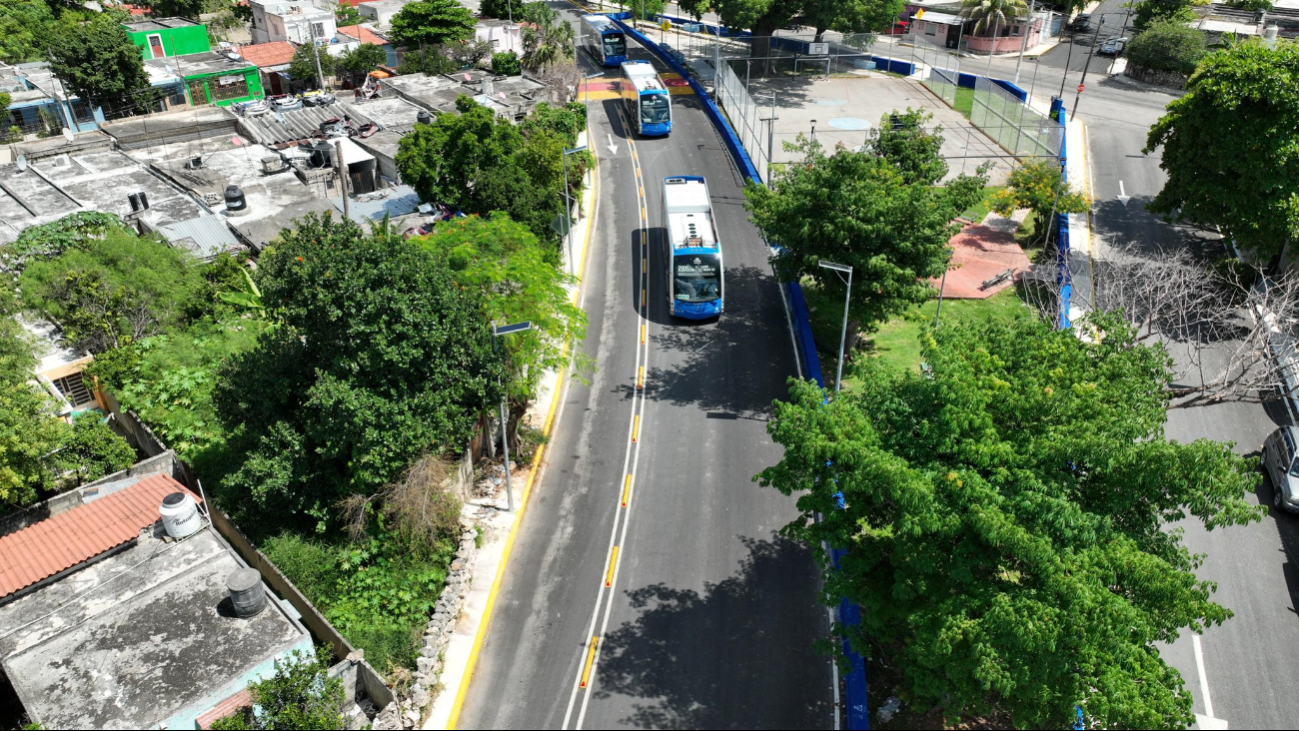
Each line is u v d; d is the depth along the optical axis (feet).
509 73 245.65
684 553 95.96
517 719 77.46
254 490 90.94
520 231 118.52
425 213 157.48
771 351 132.16
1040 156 170.40
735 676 81.30
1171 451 60.75
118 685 71.41
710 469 108.78
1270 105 125.49
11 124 216.74
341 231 93.71
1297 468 101.04
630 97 220.64
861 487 65.72
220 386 95.81
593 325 140.05
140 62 227.40
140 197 157.99
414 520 89.40
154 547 86.63
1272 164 125.90
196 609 79.20
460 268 110.11
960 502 62.90
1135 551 60.95
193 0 314.35
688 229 139.74
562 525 100.37
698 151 204.23
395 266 90.99
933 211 112.68
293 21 279.90
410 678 80.48
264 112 206.49
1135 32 247.70
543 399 122.83
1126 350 75.61
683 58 273.54
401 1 327.88
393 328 89.15
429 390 92.53
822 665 82.28
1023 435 66.54
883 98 232.53
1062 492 63.52
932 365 70.95
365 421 87.81
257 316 129.70
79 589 81.71
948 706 67.77
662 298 147.23
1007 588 63.21
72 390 121.80
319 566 89.20
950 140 202.28
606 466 109.91
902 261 114.11
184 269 133.59
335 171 174.60
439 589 90.38
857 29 234.38
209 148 192.13
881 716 75.51
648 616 88.07
